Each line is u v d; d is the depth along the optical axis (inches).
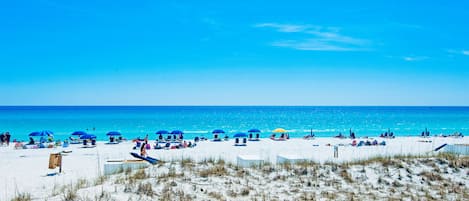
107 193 397.4
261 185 476.4
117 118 4089.6
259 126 3029.0
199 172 524.1
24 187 577.6
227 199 407.2
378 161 610.9
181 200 388.5
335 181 503.2
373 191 463.5
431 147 1381.6
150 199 385.1
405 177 519.5
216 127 2874.0
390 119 4217.5
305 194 439.8
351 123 3476.9
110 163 665.0
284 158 740.7
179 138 1648.6
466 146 953.5
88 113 5684.1
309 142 1603.1
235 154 1127.6
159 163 603.5
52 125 2933.1
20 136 2050.9
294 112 6973.4
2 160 975.6
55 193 434.3
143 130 2498.8
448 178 517.7
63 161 951.6
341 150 1258.6
